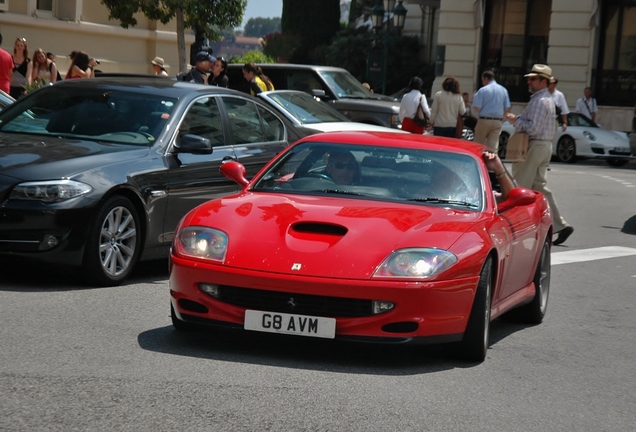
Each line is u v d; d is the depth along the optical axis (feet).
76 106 30.81
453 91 64.03
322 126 51.16
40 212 26.03
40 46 83.76
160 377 18.38
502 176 25.55
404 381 19.35
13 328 21.81
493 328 26.14
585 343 24.75
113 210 27.35
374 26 119.34
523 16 122.72
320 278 19.51
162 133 29.78
